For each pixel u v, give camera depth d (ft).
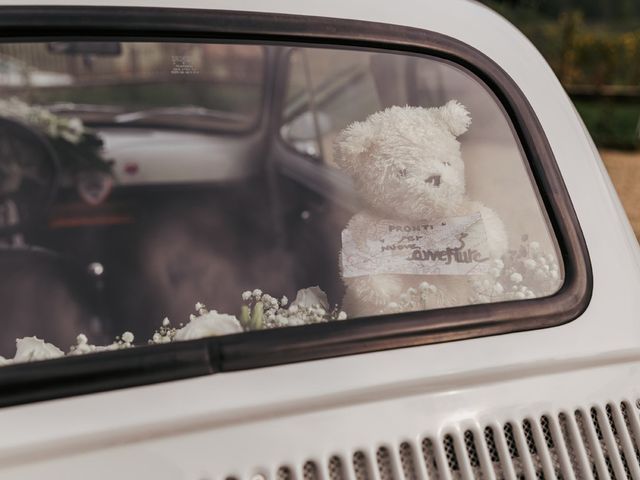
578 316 4.20
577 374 4.02
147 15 4.02
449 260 4.44
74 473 3.15
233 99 6.86
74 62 6.21
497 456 3.74
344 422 3.52
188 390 3.43
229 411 3.42
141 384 3.41
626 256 4.51
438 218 4.54
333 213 4.98
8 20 3.79
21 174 6.22
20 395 3.28
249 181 6.52
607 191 4.70
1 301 4.91
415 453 3.57
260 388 3.51
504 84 4.71
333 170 5.22
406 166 4.54
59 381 3.32
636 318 4.31
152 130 7.09
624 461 3.98
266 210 5.89
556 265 4.36
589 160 4.74
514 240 4.49
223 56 6.24
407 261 4.45
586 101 33.71
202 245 5.47
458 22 4.80
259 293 4.71
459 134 4.68
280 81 6.30
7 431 3.19
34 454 3.16
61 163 6.43
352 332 3.78
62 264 5.37
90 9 3.94
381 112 4.75
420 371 3.76
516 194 4.55
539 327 4.10
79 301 5.00
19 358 4.29
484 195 4.60
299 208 5.85
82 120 6.76
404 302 4.30
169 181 6.82
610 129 29.78
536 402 3.85
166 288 4.98
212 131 6.96
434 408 3.69
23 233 5.76
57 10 3.87
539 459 3.77
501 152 4.63
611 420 4.03
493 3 37.19
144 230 5.80
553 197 4.48
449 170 4.55
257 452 3.36
